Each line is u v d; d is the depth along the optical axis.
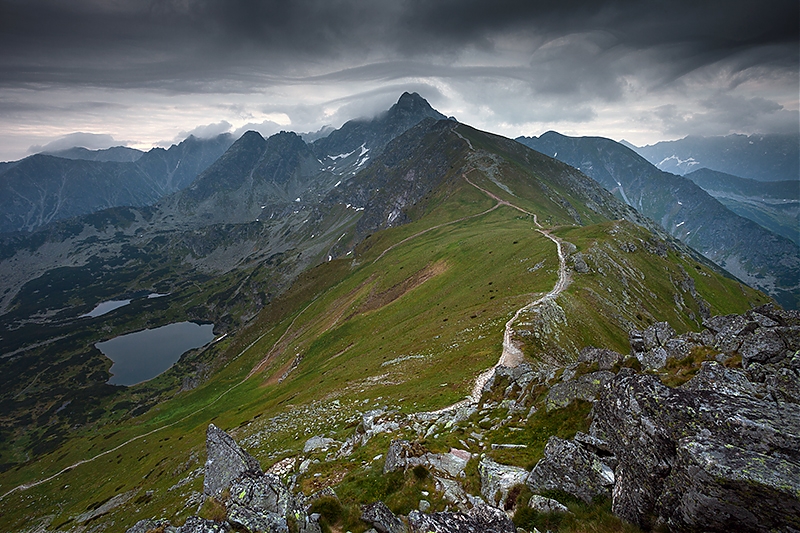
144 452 120.56
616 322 89.25
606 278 108.00
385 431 40.12
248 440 66.31
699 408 14.91
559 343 68.44
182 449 99.06
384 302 159.88
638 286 116.44
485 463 23.58
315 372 116.44
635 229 152.25
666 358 28.22
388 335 112.38
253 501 17.89
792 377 18.61
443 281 141.75
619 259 122.50
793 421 13.20
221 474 21.53
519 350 62.91
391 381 69.69
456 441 30.38
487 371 57.44
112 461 126.50
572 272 108.31
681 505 13.21
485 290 113.38
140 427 154.75
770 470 11.87
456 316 97.50
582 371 32.59
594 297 94.62
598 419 20.86
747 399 14.87
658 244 149.75
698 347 26.33
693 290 137.12
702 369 21.48
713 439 13.51
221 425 102.50
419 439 31.73
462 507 20.62
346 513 19.28
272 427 68.50
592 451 19.52
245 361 197.50
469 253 155.75
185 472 77.88
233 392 153.38
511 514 18.78
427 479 23.94
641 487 15.09
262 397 121.50
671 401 15.62
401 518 19.80
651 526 14.30
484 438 29.78
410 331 105.69
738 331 24.64
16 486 132.62
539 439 25.89
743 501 11.84
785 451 12.43
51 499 112.31
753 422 13.45
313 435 54.75
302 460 41.38
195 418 136.88
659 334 33.59
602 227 151.12
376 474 27.05
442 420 38.22
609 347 75.56
